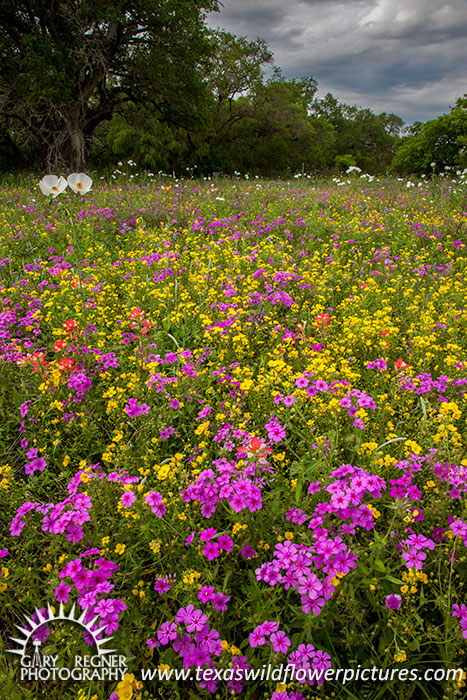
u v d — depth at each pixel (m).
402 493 2.17
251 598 1.87
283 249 6.53
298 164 41.69
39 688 1.83
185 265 6.07
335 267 5.99
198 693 1.82
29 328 4.13
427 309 4.71
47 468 2.73
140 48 23.38
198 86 24.97
